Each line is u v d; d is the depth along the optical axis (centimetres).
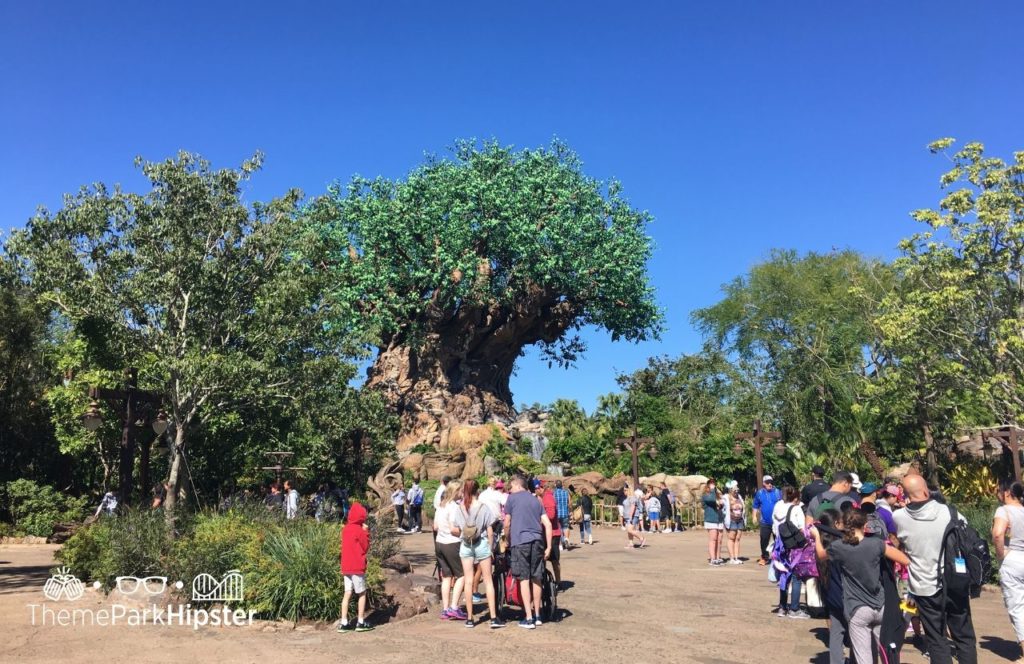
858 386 3225
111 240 1602
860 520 615
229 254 1655
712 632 905
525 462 3591
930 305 2527
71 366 2456
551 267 4212
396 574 1239
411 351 4556
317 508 2086
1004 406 2511
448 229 4003
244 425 1983
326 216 1764
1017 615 736
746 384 4266
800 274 4438
